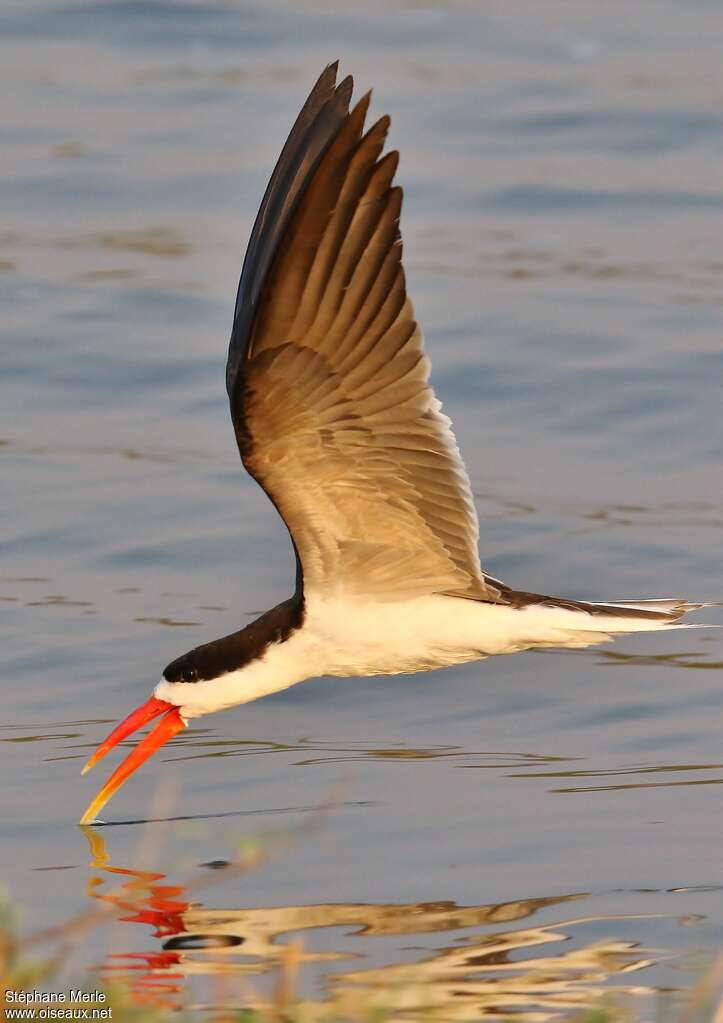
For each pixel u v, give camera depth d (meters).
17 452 16.58
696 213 21.28
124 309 19.38
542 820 10.63
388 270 8.52
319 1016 8.06
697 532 14.75
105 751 10.79
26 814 10.99
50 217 21.62
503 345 18.25
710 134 23.12
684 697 12.41
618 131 23.31
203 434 17.08
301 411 8.81
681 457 16.17
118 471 16.22
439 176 22.31
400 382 8.86
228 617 13.66
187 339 18.78
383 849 10.34
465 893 9.73
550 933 9.20
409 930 9.28
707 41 26.48
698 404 17.02
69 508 15.48
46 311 19.33
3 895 8.59
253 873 10.08
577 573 14.14
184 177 22.39
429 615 9.97
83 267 20.33
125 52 26.33
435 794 11.08
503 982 8.65
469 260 20.27
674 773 11.26
